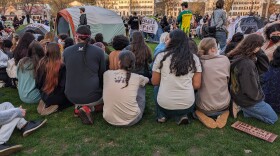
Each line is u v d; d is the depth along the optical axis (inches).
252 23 473.1
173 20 911.7
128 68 144.0
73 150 126.3
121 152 125.2
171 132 143.8
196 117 158.1
